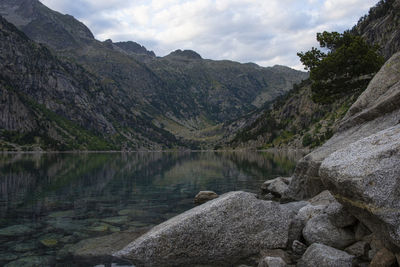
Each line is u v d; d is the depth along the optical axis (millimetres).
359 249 9914
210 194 23391
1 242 12961
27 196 25062
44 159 105750
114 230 15008
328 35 38344
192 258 11562
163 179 40188
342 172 9281
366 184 8453
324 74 36969
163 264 11016
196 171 54188
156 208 20859
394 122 17219
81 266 10531
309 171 20219
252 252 11945
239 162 84250
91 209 20219
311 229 11750
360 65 34250
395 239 7668
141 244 11859
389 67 22734
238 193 13328
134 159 117375
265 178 40844
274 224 12648
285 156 120562
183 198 25125
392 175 8172
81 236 13930
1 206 20719
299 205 16625
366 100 22438
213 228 12156
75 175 44750
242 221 12461
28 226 15586
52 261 10922
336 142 20922
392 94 18422
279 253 11602
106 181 37188
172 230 12016
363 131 19281
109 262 11016
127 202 23047
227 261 11234
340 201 10094
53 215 18219
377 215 8039
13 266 10359
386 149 8797
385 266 8117
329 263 9219
